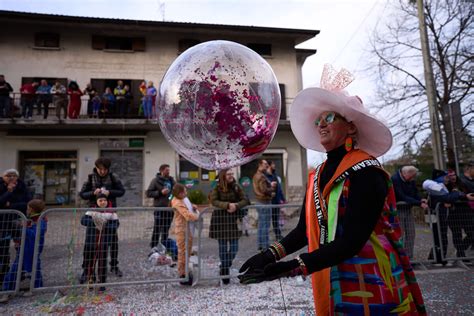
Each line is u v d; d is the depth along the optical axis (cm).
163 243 438
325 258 97
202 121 121
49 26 1216
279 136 1284
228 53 126
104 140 1180
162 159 1198
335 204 113
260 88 125
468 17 951
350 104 121
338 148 129
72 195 1149
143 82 1218
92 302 320
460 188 480
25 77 1178
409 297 113
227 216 392
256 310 293
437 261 449
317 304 118
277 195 593
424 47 781
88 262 364
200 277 374
